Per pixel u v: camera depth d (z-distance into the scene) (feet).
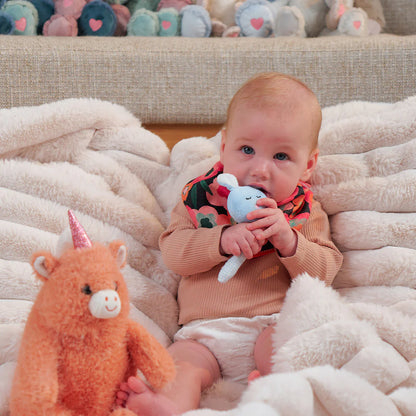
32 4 5.48
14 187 3.44
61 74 4.43
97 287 2.15
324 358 2.45
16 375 2.21
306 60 4.61
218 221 3.23
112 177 3.79
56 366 2.19
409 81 4.60
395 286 3.20
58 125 3.65
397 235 3.24
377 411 2.10
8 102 4.39
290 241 2.97
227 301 3.06
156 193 3.98
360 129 3.55
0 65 4.32
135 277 3.34
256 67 4.60
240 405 2.12
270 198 3.01
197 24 5.82
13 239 3.14
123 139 3.96
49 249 3.17
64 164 3.73
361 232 3.29
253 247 2.86
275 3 6.05
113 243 2.41
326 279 3.09
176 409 2.41
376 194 3.33
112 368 2.29
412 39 4.74
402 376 2.36
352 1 6.13
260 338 2.94
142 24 5.70
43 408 2.11
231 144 3.14
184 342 3.02
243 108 3.10
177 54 4.55
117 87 4.52
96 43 4.62
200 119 4.66
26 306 2.95
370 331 2.52
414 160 3.40
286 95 3.09
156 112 4.60
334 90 4.65
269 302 3.05
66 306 2.12
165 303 3.35
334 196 3.44
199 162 3.79
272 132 3.02
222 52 4.58
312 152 3.31
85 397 2.26
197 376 2.74
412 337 2.61
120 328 2.29
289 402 2.04
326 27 6.12
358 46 4.62
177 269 3.17
